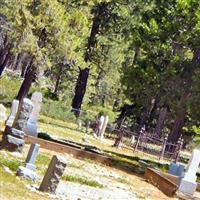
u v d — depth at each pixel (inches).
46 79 2554.1
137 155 1537.9
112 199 721.0
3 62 2057.1
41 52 1625.2
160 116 2225.6
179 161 1786.4
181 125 1807.3
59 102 2025.1
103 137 1754.4
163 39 1860.2
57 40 1637.6
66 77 2699.3
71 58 1686.8
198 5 1800.0
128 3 2154.3
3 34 1770.4
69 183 737.6
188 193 1027.3
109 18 2188.7
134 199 777.6
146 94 1872.5
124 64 2242.9
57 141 1140.5
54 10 1609.3
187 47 1822.1
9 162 690.2
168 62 1857.8
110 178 920.9
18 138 809.5
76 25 1720.0
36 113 1067.3
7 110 1541.6
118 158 1239.5
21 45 1600.6
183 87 1770.4
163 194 938.7
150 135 1807.3
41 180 662.5
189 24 1814.7
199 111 1652.3
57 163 604.7
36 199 542.6
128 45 2268.7
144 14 2012.8
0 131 956.6
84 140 1445.6
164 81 1786.4
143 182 1009.5
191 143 2162.9
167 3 1958.7
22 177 634.2
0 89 1908.2
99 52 2240.4
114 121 2367.1
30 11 1604.3
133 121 2249.0
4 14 1579.7
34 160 701.9
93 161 1082.7
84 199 647.1
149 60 1867.6
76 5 1877.5
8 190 538.6
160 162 1533.0
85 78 2304.4
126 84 1877.5
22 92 1813.5
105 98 3161.9
